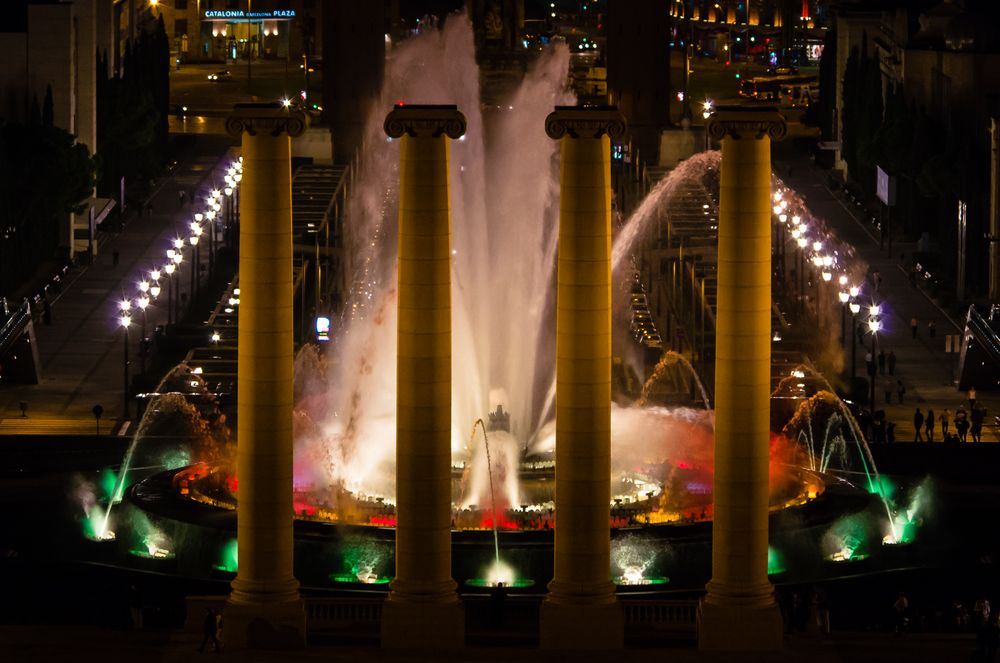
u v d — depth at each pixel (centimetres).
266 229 9831
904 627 11125
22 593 11944
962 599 12106
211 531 12094
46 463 15488
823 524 12431
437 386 9831
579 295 9775
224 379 19000
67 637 10562
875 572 12194
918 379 19575
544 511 12812
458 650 9975
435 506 9906
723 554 10012
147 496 12825
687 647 10238
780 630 10044
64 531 13425
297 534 11869
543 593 11488
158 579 11806
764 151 9794
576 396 9831
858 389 18775
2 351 18412
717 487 10000
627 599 11062
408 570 9969
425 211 9725
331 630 10662
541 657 9875
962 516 14262
